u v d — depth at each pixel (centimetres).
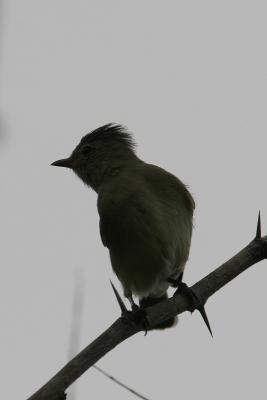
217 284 812
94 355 708
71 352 699
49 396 661
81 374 691
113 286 808
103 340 725
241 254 800
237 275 805
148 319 805
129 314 779
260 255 790
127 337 741
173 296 839
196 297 809
